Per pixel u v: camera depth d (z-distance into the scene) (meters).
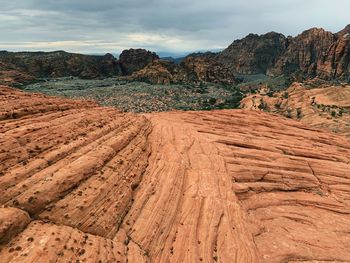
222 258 26.30
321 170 47.81
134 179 29.61
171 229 27.27
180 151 40.31
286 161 47.16
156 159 36.38
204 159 40.28
